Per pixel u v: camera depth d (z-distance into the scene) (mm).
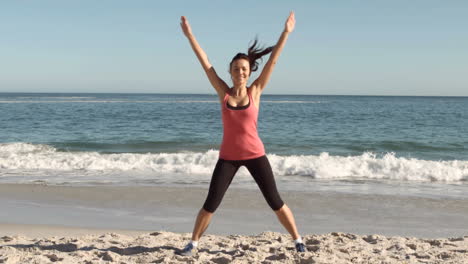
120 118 32219
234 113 3418
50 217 6336
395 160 11836
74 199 7652
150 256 3670
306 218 6441
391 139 20094
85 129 24016
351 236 4707
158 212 6742
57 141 18578
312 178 10141
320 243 4254
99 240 4434
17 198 7703
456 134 22484
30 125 25828
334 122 30203
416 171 10383
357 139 19953
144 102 74938
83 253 3770
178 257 3592
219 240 4473
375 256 3742
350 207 7156
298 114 39875
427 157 15281
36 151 15414
